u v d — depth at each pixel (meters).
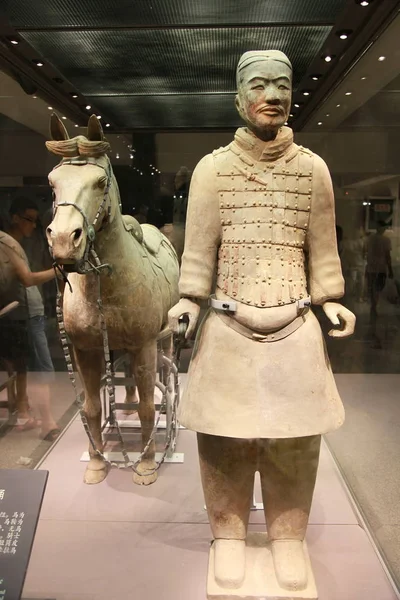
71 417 3.81
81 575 2.22
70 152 2.23
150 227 3.21
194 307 1.94
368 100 2.87
